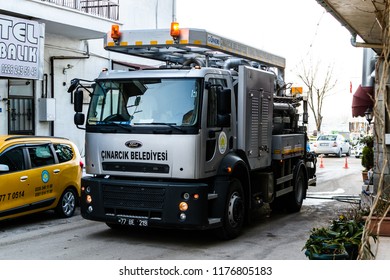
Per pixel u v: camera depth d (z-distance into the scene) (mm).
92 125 9203
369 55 13711
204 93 8688
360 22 9109
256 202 10539
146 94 8930
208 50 9875
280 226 10906
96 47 20203
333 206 13898
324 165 29609
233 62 10602
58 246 8812
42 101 17547
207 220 8617
